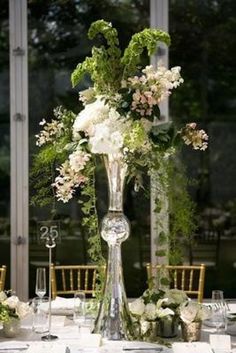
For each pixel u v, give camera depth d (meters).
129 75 2.67
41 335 2.75
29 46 4.80
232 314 2.97
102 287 2.73
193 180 4.48
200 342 2.57
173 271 4.25
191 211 4.48
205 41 4.82
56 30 4.82
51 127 2.76
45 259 4.77
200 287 3.85
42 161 3.05
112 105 2.61
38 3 4.82
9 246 4.77
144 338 2.64
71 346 2.51
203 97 4.82
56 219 4.75
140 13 4.79
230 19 4.82
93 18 4.81
